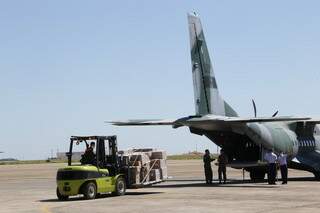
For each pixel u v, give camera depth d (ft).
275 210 59.16
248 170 121.90
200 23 109.50
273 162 102.58
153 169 88.12
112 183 82.43
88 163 82.02
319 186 97.09
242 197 75.51
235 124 102.58
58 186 79.41
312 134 125.80
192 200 72.38
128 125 99.40
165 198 76.48
